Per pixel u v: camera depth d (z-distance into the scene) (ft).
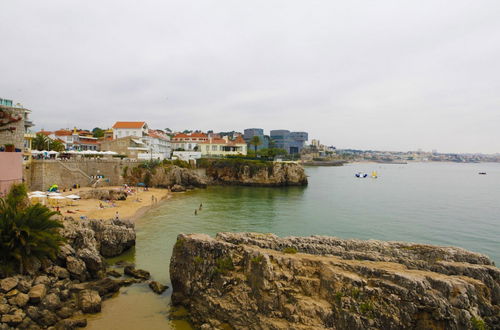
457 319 57.11
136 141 362.94
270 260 73.31
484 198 306.55
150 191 285.23
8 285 74.84
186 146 514.68
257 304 70.23
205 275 81.66
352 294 62.03
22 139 139.13
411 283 59.77
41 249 82.58
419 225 185.37
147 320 78.18
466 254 76.69
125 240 126.52
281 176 390.01
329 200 282.56
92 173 267.80
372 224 187.21
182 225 172.14
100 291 87.10
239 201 264.72
